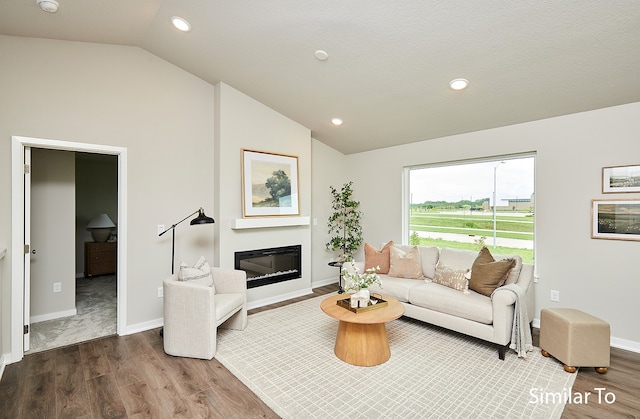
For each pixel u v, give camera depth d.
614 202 2.90
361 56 2.90
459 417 1.95
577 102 2.95
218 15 2.66
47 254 3.64
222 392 2.23
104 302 4.32
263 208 4.15
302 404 2.08
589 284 3.06
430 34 2.49
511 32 2.32
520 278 3.08
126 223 3.26
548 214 3.30
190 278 3.01
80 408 2.05
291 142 4.51
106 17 2.65
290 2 2.41
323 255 5.33
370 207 5.20
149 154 3.42
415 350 2.86
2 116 2.65
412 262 3.78
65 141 2.93
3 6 2.30
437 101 3.38
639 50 2.27
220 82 3.79
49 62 2.87
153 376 2.44
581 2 2.00
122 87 3.25
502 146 3.64
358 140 4.87
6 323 2.65
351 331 2.64
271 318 3.68
